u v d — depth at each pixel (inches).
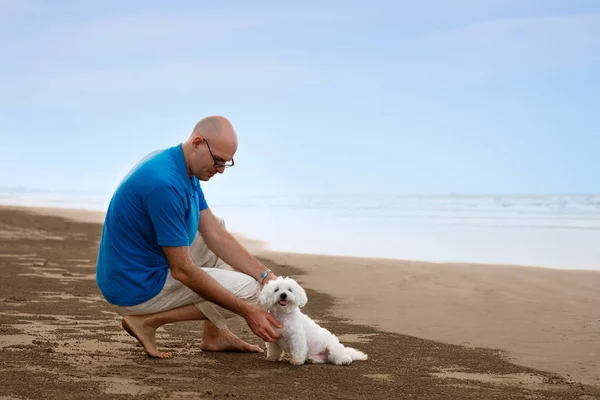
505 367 246.5
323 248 759.7
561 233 898.7
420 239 848.9
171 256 233.9
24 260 587.2
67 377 208.4
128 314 244.4
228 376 220.1
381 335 307.3
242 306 238.2
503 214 1325.0
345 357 244.2
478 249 727.7
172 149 241.3
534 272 510.0
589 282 462.6
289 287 240.5
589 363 254.5
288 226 1090.1
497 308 376.8
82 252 676.7
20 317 321.1
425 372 235.5
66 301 377.1
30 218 1146.7
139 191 233.0
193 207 243.4
